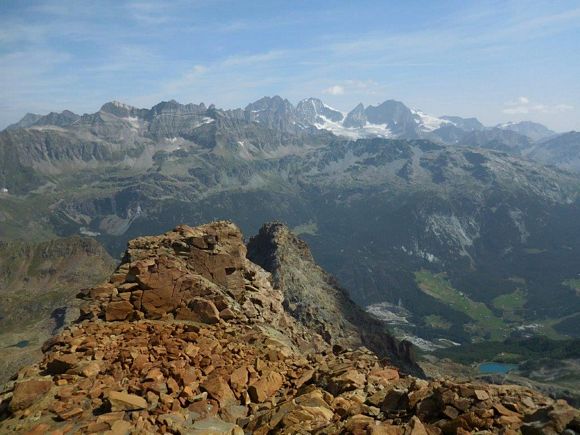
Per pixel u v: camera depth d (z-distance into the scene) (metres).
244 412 23.55
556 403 16.61
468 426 17.22
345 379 24.84
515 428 16.61
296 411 21.03
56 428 20.98
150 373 25.17
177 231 51.31
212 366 26.83
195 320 37.69
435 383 20.69
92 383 24.70
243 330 37.38
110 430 19.94
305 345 48.62
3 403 24.22
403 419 19.55
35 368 27.55
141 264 41.12
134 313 37.22
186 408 22.78
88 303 38.97
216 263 47.62
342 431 18.67
